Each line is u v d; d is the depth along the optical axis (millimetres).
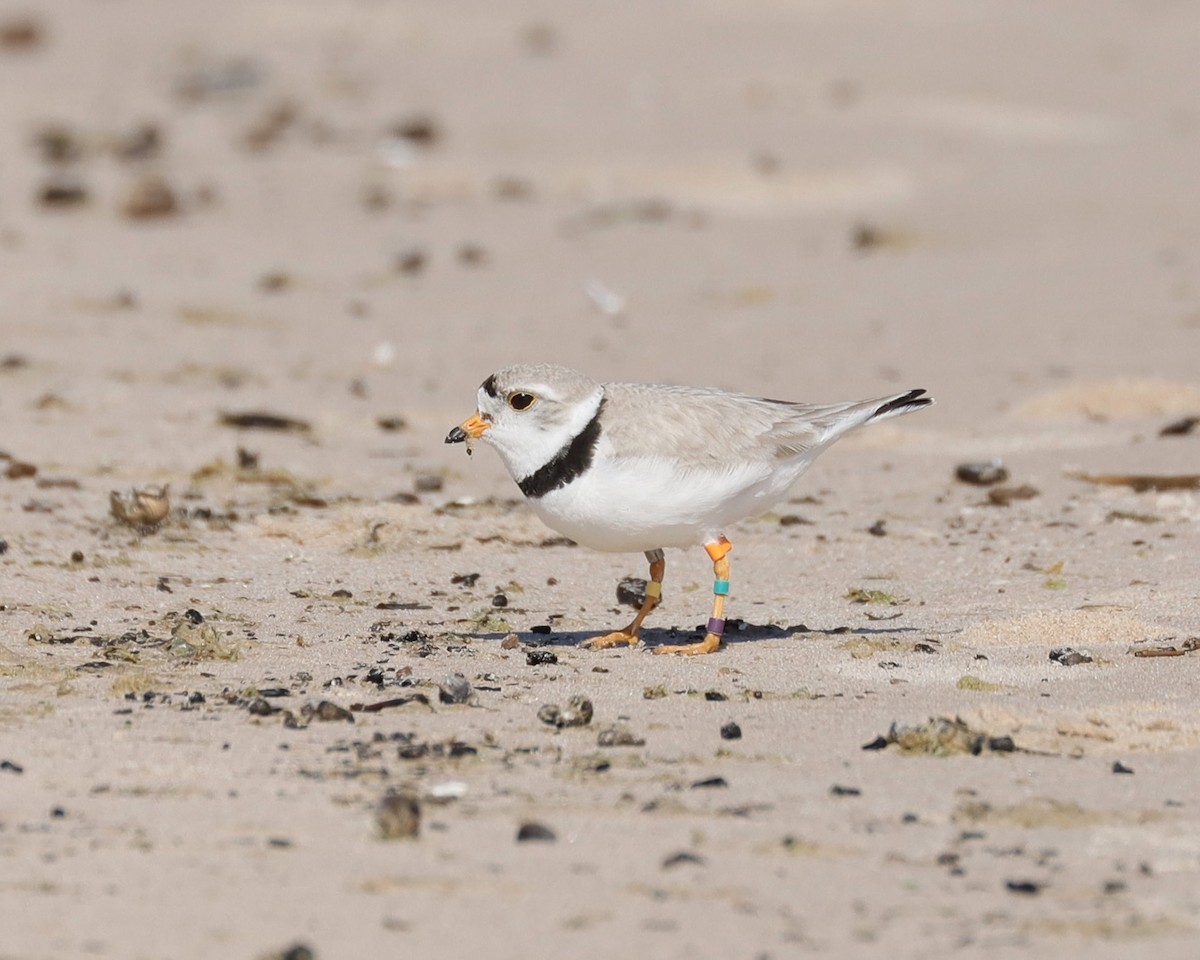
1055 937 5789
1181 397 17359
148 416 17094
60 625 10320
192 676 9164
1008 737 7992
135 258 27453
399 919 5863
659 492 9555
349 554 12539
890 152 35438
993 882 6277
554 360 20656
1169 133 36750
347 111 41688
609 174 34125
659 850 6555
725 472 9609
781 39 47750
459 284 25922
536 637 10344
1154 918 5953
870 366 20094
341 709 8367
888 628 10555
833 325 22719
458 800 7125
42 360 19734
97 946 5621
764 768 7613
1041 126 37719
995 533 13227
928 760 7758
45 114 41750
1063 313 22719
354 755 7746
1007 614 10852
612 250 28625
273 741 7945
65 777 7348
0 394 17875
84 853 6434
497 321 23250
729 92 41562
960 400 18219
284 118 40438
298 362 20266
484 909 5957
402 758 7711
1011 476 15031
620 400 9680
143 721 8242
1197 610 10695
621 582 11477
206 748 7805
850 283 25719
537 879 6238
